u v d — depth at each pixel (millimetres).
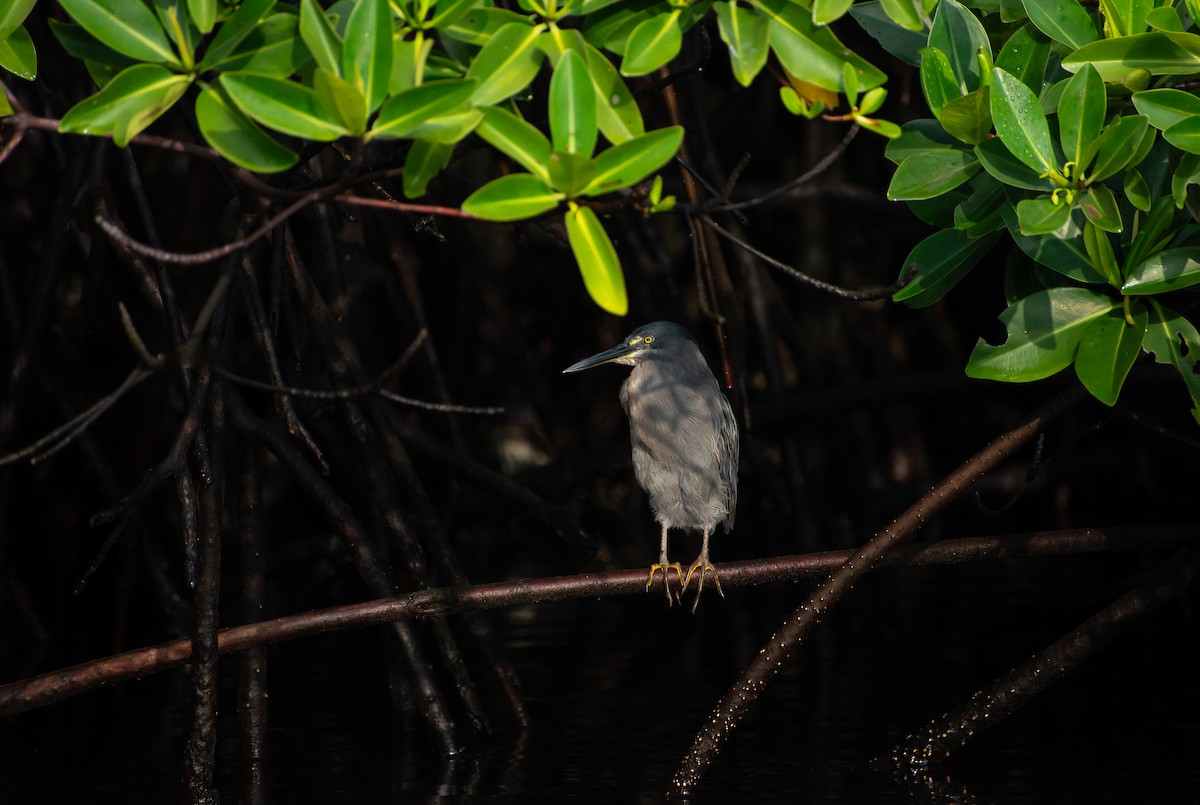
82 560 15750
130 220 14945
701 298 8719
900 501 18766
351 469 14008
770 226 20500
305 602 16344
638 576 8805
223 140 5977
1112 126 6504
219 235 8469
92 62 6582
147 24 6023
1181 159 6766
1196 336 7227
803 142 19359
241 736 9602
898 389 16172
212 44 6047
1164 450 18422
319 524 18422
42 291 12977
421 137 5891
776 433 17078
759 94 19859
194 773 8008
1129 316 7086
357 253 14461
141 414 14203
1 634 13688
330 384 11016
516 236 9828
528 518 15211
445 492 15922
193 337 6590
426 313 19328
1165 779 8141
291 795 8297
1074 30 6840
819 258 19656
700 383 10453
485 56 6152
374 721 10688
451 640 10500
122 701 11445
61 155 13016
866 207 18750
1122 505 19766
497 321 19328
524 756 9289
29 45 6918
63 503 15695
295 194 6531
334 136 5777
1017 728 9633
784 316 18234
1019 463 20688
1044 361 7156
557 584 8609
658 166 5789
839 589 8406
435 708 9812
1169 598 8133
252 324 8453
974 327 20375
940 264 7559
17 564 15711
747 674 8359
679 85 13883
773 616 15812
